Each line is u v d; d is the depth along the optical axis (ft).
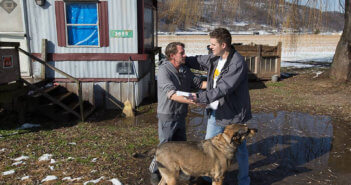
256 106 29.55
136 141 19.10
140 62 30.22
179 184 13.42
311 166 15.79
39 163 15.42
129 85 29.07
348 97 33.04
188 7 59.88
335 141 19.67
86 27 28.25
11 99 21.86
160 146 11.41
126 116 26.22
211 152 11.16
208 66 12.94
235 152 11.36
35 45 28.48
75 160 15.76
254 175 14.71
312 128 22.56
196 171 11.32
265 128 22.58
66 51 28.45
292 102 31.01
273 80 43.32
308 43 112.16
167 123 12.35
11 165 15.11
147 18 32.65
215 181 11.57
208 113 12.31
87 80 28.76
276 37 121.60
